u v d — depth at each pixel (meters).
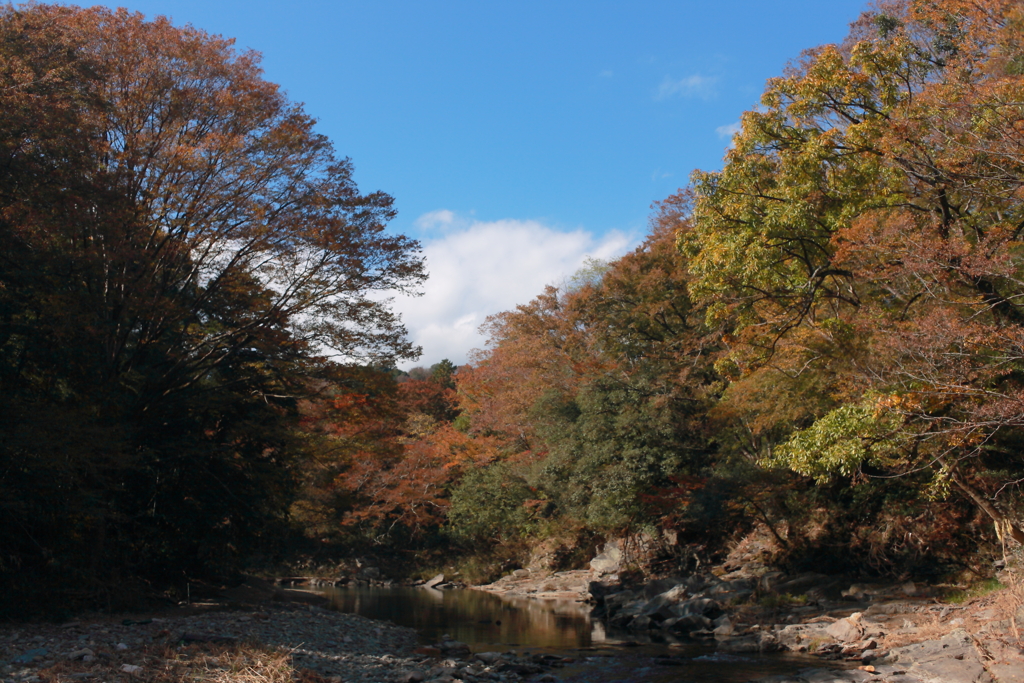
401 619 24.66
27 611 15.71
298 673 11.82
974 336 13.66
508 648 17.80
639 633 20.62
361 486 45.00
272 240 21.62
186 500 21.27
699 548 31.91
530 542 43.16
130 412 20.52
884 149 16.94
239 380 23.11
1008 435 17.64
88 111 19.12
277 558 27.02
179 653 12.48
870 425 15.48
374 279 23.36
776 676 13.11
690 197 36.09
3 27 17.03
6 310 16.00
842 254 16.33
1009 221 16.66
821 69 18.06
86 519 17.83
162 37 20.89
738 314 21.44
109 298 19.20
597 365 36.75
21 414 15.15
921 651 13.56
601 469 29.58
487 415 43.47
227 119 21.70
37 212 15.45
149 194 19.70
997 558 19.80
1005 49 15.98
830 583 23.45
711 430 30.62
